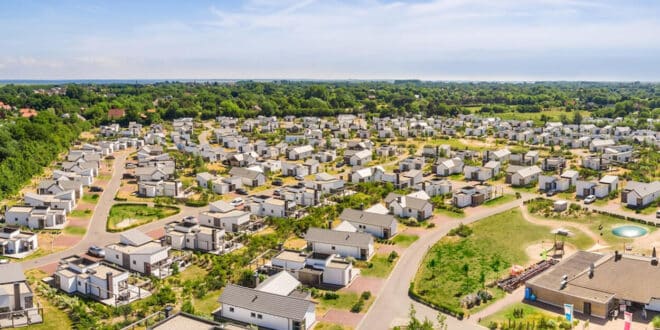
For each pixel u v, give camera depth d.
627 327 72.88
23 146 191.88
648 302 80.00
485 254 108.31
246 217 125.31
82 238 117.75
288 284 87.12
